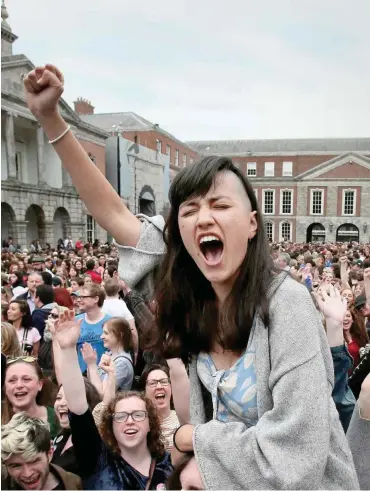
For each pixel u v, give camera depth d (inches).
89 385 113.4
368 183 1653.5
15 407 108.6
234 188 44.4
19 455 80.8
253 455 37.9
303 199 1744.6
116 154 1203.9
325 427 37.5
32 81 51.9
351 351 140.6
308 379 38.5
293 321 40.5
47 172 1122.7
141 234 59.3
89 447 89.3
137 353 156.8
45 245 1037.2
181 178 45.7
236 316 43.7
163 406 120.7
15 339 145.2
